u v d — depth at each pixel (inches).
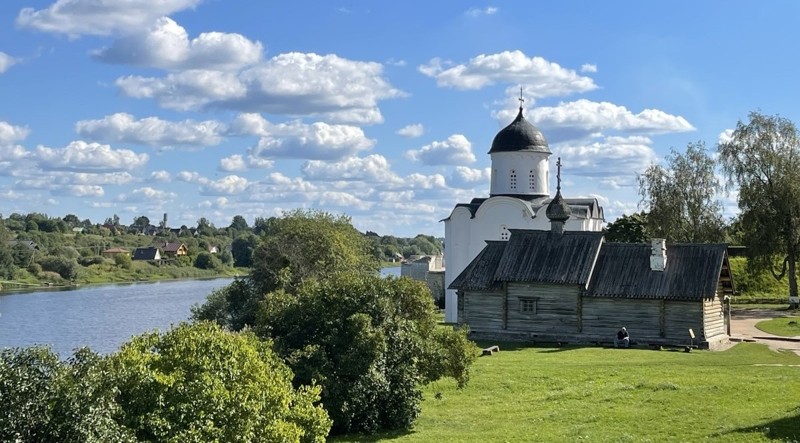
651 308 2242.9
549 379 1572.3
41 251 6663.4
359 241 3491.6
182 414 853.8
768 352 2018.9
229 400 888.3
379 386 1285.7
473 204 3211.1
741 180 3319.4
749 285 3737.7
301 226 3024.1
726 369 1599.4
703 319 2178.9
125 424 807.1
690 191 3595.0
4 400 646.5
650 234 3695.9
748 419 1098.7
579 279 2300.7
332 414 1266.0
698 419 1126.4
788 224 3230.8
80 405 679.7
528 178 3225.9
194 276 7480.3
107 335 3043.8
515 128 3240.7
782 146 3321.9
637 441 1037.8
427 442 1157.1
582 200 3186.5
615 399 1321.4
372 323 1339.8
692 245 2330.2
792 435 991.0
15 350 684.7
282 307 1384.1
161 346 960.9
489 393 1498.5
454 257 3164.4
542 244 2464.3
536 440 1091.3
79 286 5999.0
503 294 2416.3
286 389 989.8
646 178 3651.6
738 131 3348.9
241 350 972.6
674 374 1541.6
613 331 2281.0
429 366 1352.1
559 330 2345.0
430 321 1421.0
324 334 1338.6
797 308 3221.0
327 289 1378.0
